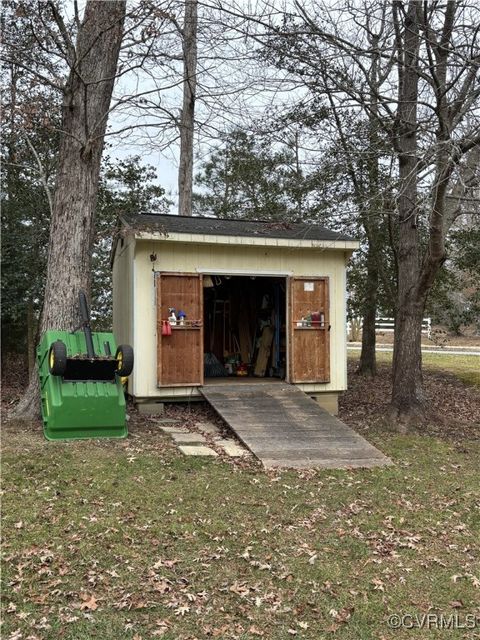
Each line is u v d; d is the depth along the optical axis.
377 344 24.02
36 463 6.30
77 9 8.62
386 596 4.10
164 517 5.18
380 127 9.07
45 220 12.96
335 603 3.98
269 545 4.77
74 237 8.37
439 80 7.64
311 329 10.48
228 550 4.64
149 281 9.62
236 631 3.59
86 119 8.23
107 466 6.38
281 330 12.00
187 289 9.80
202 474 6.41
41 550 4.41
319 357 10.52
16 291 12.67
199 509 5.42
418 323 9.44
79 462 6.45
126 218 10.34
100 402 7.43
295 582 4.21
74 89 8.41
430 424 9.26
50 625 3.53
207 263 9.96
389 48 7.72
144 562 4.36
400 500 5.96
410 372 9.35
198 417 9.34
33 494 5.47
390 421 9.27
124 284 10.73
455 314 15.24
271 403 9.03
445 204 8.35
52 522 4.90
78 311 8.29
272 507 5.57
